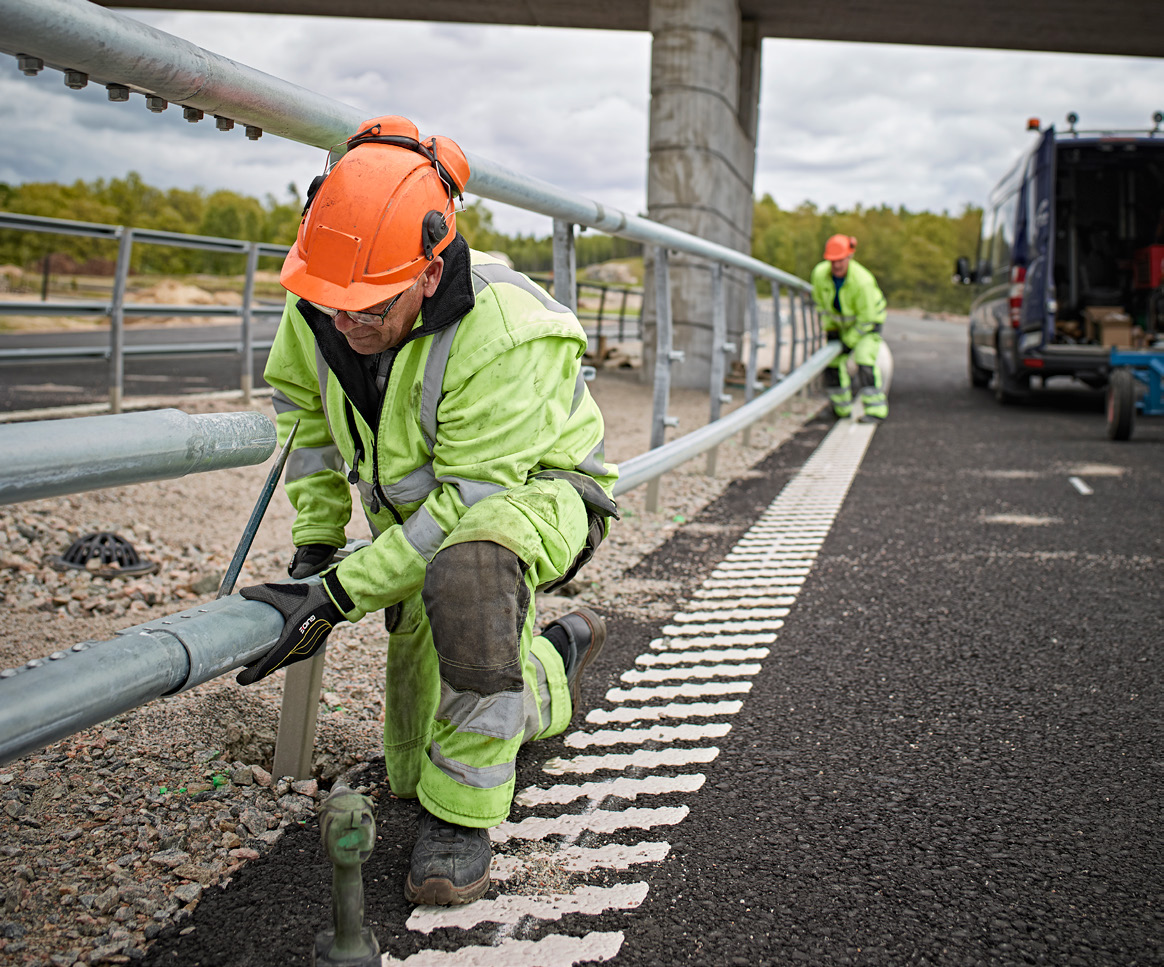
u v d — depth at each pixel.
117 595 3.68
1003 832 2.14
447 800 1.80
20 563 3.89
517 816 2.17
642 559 4.51
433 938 1.72
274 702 2.69
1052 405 11.55
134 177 90.12
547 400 1.80
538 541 1.71
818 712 2.80
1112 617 3.70
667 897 1.87
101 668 1.31
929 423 9.83
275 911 1.79
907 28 15.16
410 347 1.71
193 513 5.03
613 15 15.57
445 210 1.69
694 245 5.02
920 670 3.14
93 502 4.90
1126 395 8.29
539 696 2.29
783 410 10.66
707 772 2.41
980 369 13.63
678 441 5.10
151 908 1.76
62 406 7.41
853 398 11.97
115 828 2.01
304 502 2.03
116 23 1.43
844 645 3.38
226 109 1.75
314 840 2.03
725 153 12.01
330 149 2.14
